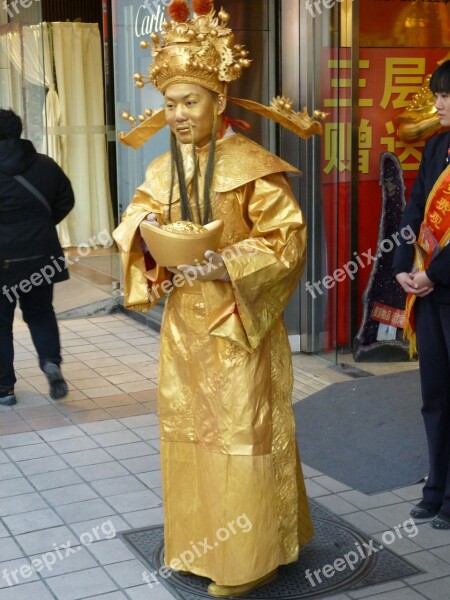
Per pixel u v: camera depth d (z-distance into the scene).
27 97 7.71
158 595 3.46
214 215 3.29
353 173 6.42
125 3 7.54
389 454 4.78
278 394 3.41
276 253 3.20
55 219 5.68
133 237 3.39
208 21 3.21
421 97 6.48
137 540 3.89
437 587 3.51
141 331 7.58
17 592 3.50
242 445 3.27
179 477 3.49
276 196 3.23
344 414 5.35
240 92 6.27
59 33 9.14
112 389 6.02
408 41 6.50
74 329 7.66
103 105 9.31
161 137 7.36
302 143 6.44
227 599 3.42
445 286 3.84
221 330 3.19
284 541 3.45
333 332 6.58
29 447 4.99
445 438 4.04
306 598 3.43
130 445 5.00
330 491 4.39
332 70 6.30
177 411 3.46
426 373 3.99
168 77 3.20
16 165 5.38
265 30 6.25
